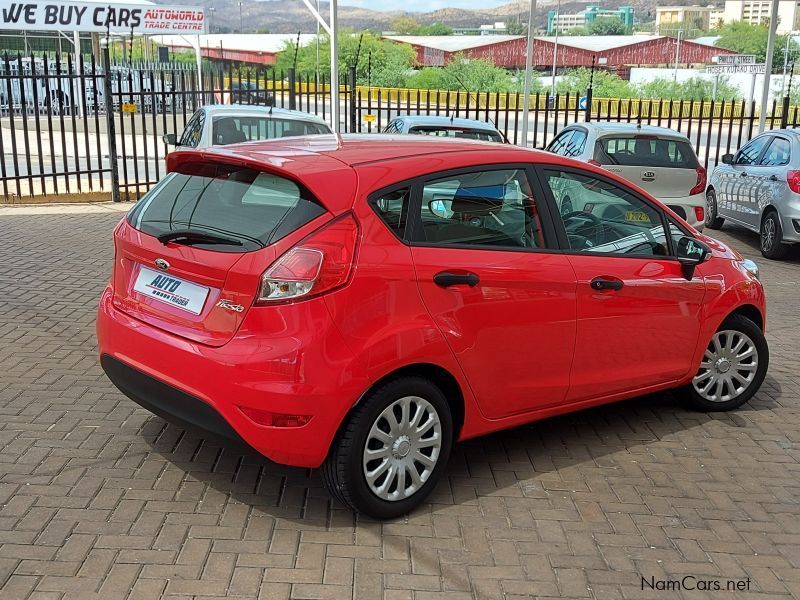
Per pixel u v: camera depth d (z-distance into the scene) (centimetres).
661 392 569
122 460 424
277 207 362
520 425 458
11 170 1620
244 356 344
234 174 388
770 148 1148
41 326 641
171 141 1177
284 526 370
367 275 354
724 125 3522
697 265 492
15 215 1138
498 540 368
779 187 1067
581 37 9819
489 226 404
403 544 361
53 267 836
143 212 409
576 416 519
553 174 438
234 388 345
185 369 361
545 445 473
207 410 355
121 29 2120
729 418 524
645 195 481
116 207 1248
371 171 372
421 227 379
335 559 346
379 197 368
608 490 420
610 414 525
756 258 1102
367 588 328
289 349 341
